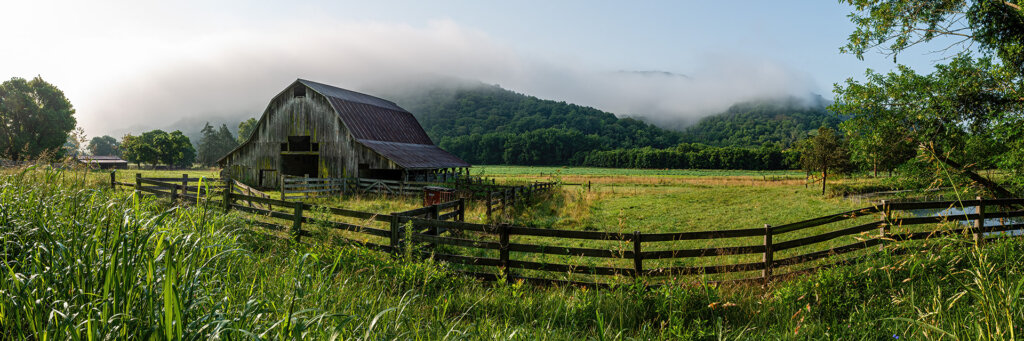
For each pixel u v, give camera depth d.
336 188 24.27
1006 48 11.75
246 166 31.67
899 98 13.55
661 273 6.69
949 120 12.82
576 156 172.25
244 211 9.12
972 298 4.23
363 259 6.36
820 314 5.07
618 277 6.25
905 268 5.27
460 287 6.17
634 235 6.66
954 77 12.98
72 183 5.22
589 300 5.41
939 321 3.21
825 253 7.22
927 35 12.27
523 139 178.75
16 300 2.26
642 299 5.47
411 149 32.62
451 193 20.50
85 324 2.15
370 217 7.85
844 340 4.12
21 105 58.00
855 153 14.95
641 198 29.48
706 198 29.77
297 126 30.02
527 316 5.22
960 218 7.62
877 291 5.25
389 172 32.00
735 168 136.50
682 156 145.25
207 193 4.06
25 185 4.89
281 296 3.12
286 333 2.09
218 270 3.47
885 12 12.30
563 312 5.25
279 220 11.04
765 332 4.73
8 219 3.69
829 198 29.28
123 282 2.13
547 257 9.52
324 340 2.37
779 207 24.08
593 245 11.24
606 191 36.06
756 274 7.71
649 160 149.88
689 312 5.23
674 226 16.91
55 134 61.06
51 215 3.89
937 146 12.63
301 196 21.55
